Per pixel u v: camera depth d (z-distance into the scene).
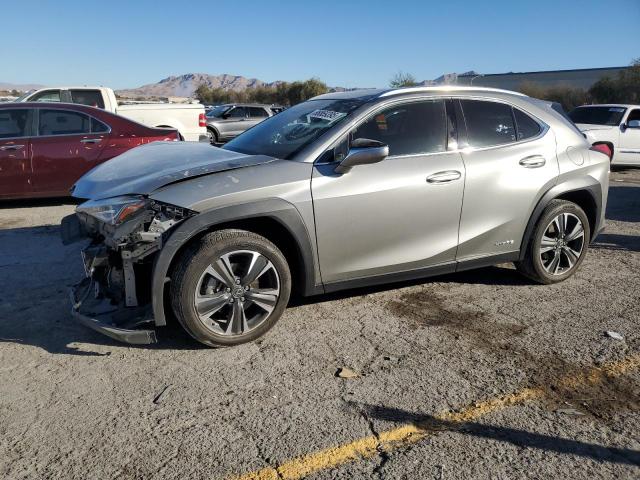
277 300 3.94
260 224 4.01
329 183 3.98
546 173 4.87
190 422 3.05
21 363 3.67
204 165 3.98
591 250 6.43
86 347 3.90
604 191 5.33
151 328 3.75
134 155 4.63
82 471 2.66
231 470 2.67
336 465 2.71
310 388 3.39
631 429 3.00
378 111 4.30
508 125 4.84
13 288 5.00
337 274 4.17
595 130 13.05
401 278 4.45
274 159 4.04
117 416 3.10
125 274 3.63
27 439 2.90
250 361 3.71
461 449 2.83
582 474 2.66
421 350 3.88
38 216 7.93
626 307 4.68
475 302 4.75
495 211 4.67
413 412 3.15
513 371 3.61
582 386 3.44
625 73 40.88
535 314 4.52
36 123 8.20
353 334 4.12
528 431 2.98
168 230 3.62
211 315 3.76
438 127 4.49
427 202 4.33
